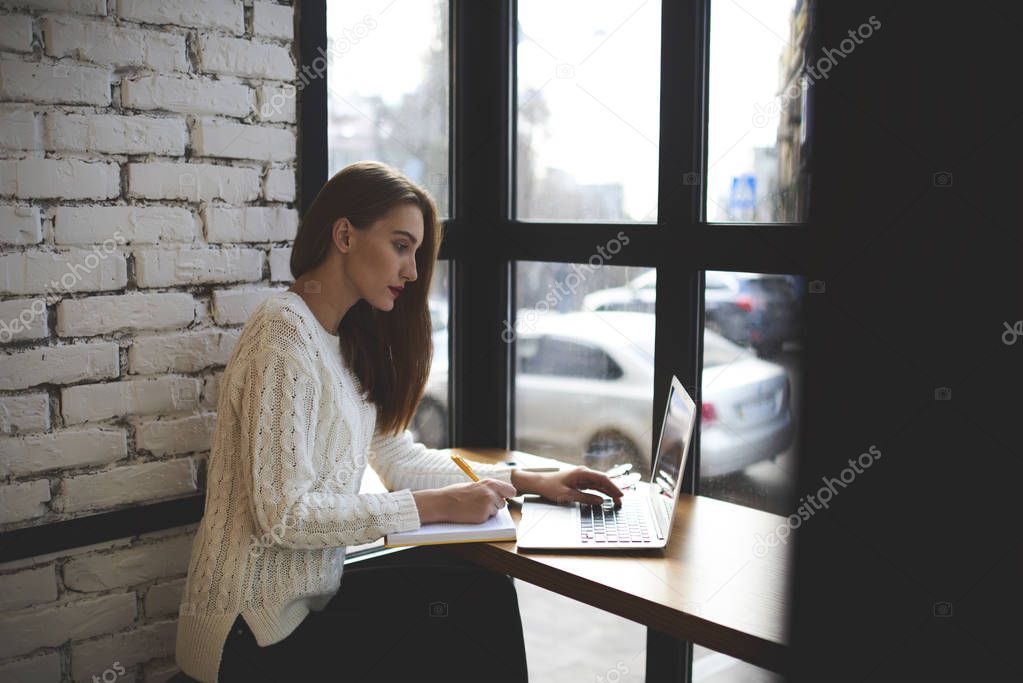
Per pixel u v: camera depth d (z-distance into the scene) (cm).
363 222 167
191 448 186
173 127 178
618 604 146
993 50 109
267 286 194
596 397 221
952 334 114
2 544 164
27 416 166
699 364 200
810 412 124
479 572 182
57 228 166
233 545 155
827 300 122
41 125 163
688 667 203
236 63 185
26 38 159
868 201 118
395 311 184
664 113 198
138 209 175
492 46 229
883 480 119
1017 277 110
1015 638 112
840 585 122
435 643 174
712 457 199
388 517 159
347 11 207
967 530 114
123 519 178
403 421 190
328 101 204
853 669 122
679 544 167
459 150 234
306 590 158
